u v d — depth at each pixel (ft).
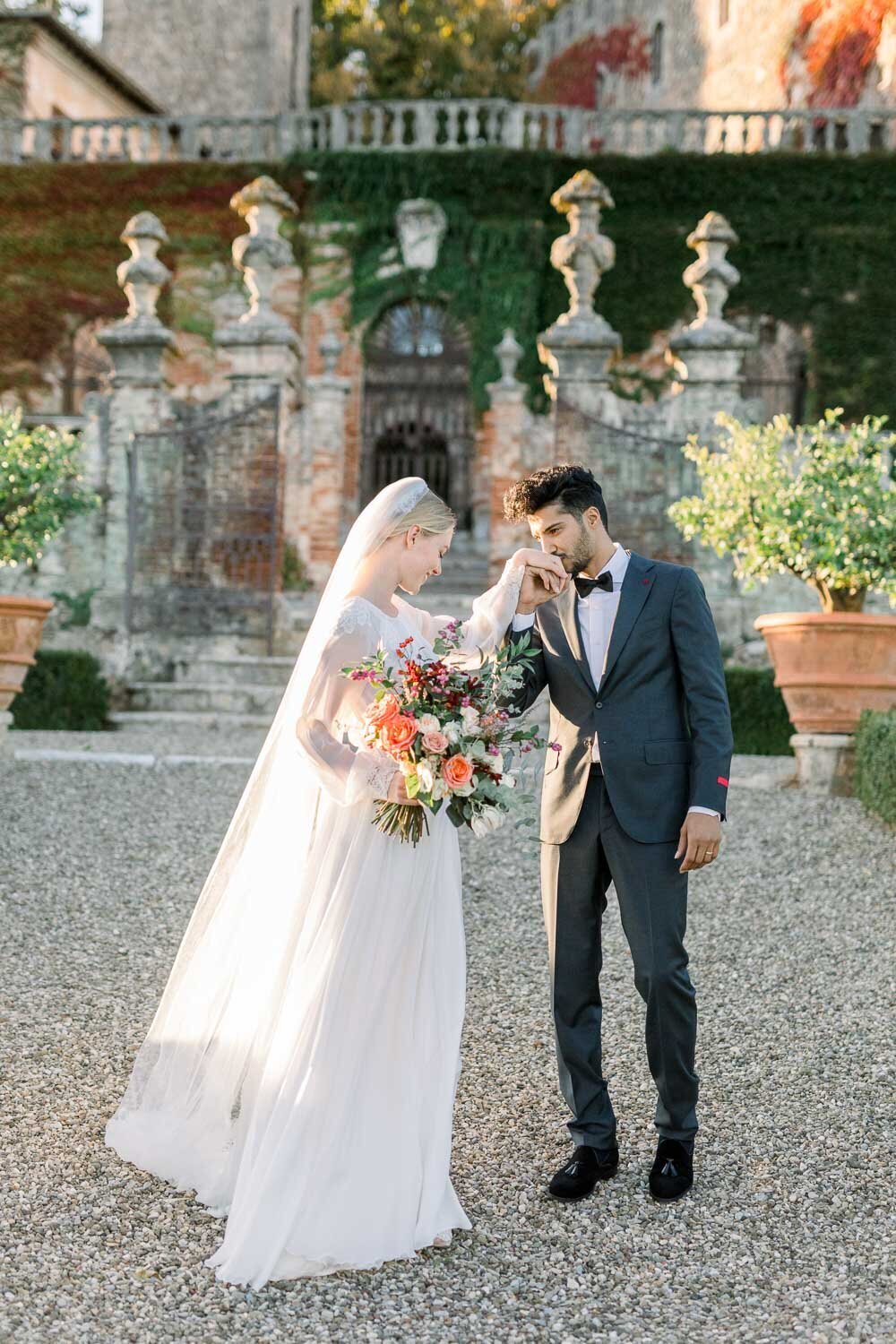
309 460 58.29
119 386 44.88
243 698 40.93
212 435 44.45
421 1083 9.26
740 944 16.58
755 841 21.34
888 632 24.67
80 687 38.32
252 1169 8.93
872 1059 12.69
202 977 10.29
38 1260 8.74
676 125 68.13
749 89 83.51
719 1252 9.05
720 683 10.07
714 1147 10.82
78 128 78.84
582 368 44.83
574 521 10.11
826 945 16.46
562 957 10.24
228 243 69.46
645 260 66.85
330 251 68.54
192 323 69.82
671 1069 9.95
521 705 10.32
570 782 10.21
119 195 69.56
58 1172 10.12
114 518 44.60
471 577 61.46
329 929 9.19
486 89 108.58
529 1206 9.79
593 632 10.27
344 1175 8.88
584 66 102.78
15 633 27.37
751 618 41.86
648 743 10.01
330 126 69.92
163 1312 8.16
